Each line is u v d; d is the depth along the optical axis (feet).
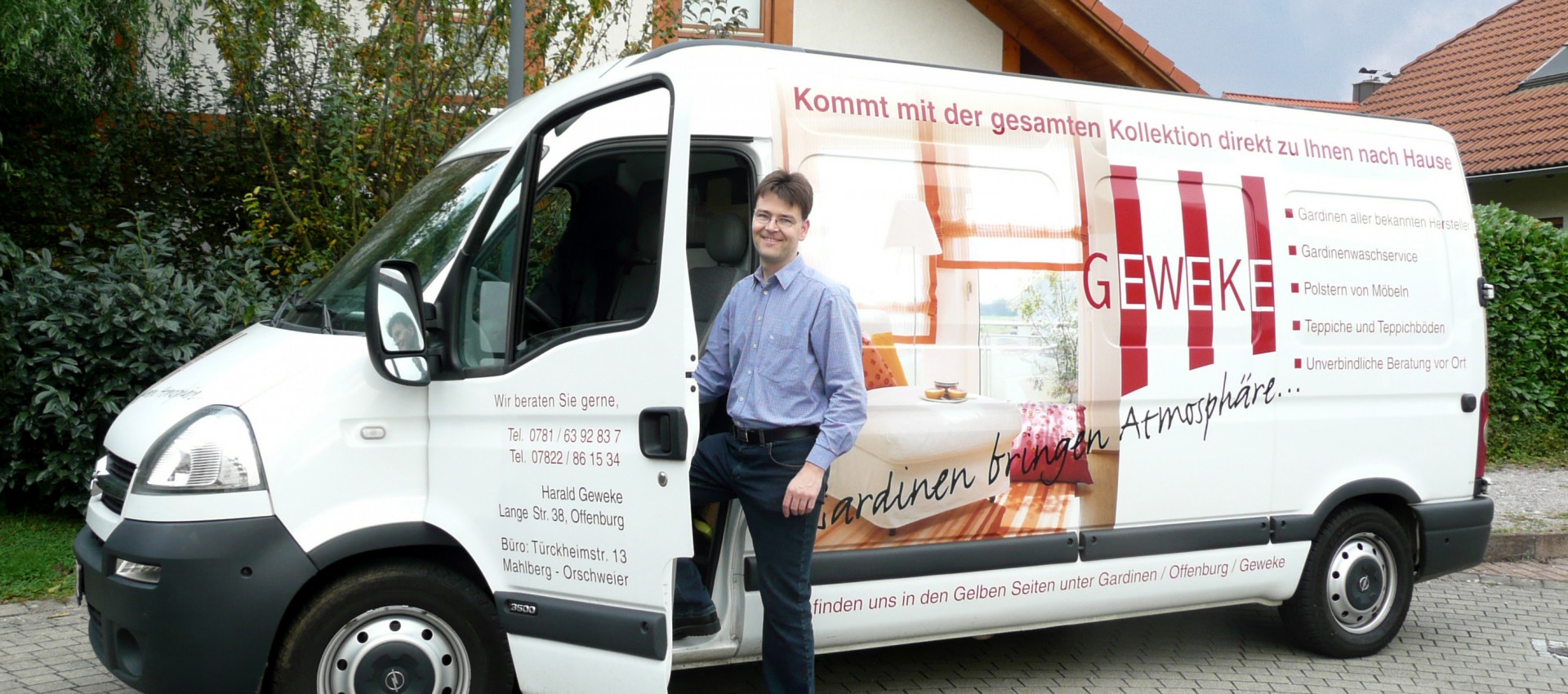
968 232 14.66
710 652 13.33
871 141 14.19
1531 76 60.70
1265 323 16.84
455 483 12.39
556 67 25.90
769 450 12.11
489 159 14.34
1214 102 17.17
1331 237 17.63
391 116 24.73
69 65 24.71
